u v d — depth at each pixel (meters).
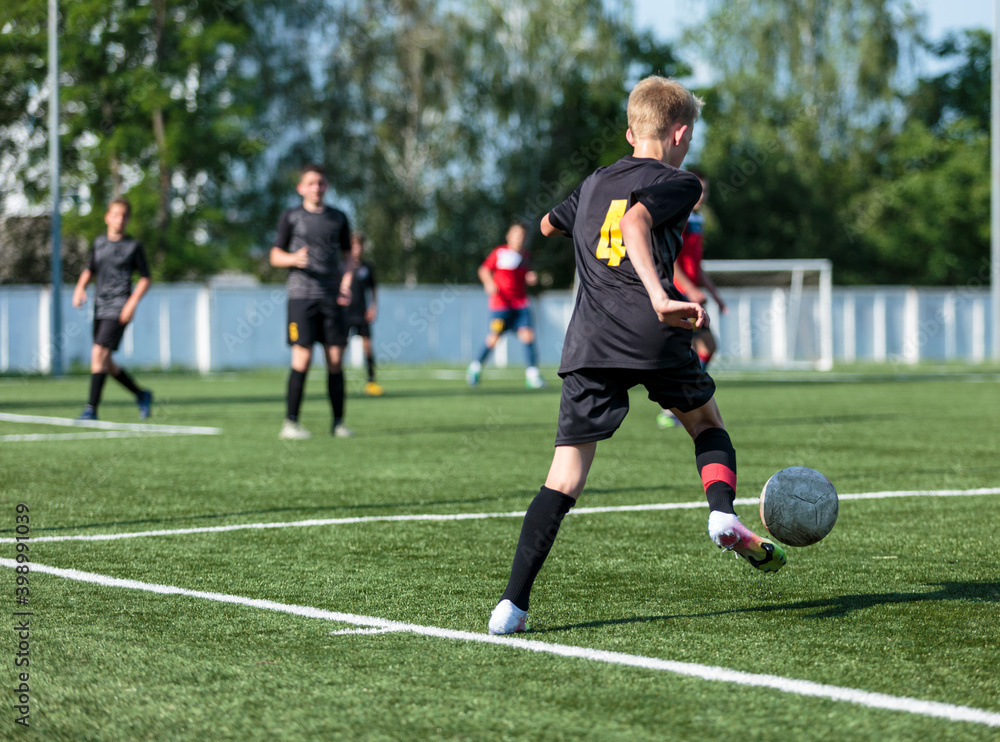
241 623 5.73
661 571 7.07
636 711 4.29
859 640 5.36
